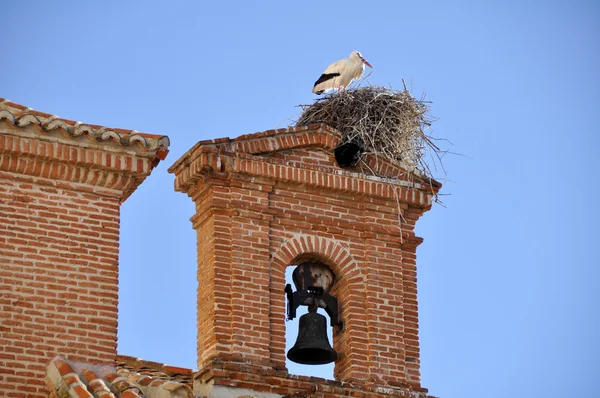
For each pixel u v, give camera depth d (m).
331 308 23.78
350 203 24.33
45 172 21.64
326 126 24.48
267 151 24.03
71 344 20.86
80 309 21.09
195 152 23.62
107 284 21.41
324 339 23.48
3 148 21.36
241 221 23.38
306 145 24.36
